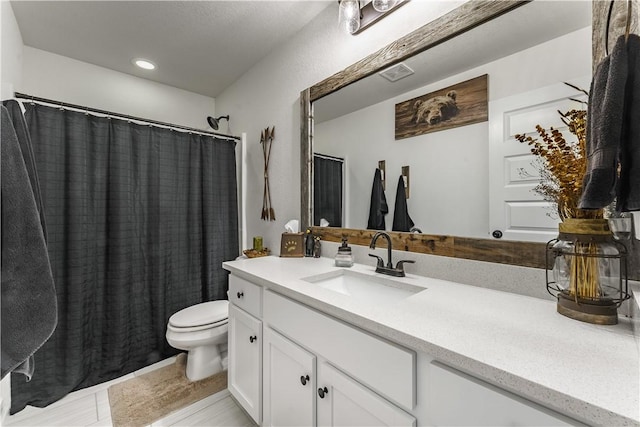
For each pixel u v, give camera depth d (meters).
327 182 1.65
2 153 0.81
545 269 0.89
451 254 1.12
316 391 0.94
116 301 1.85
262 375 1.24
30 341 0.83
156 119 2.64
